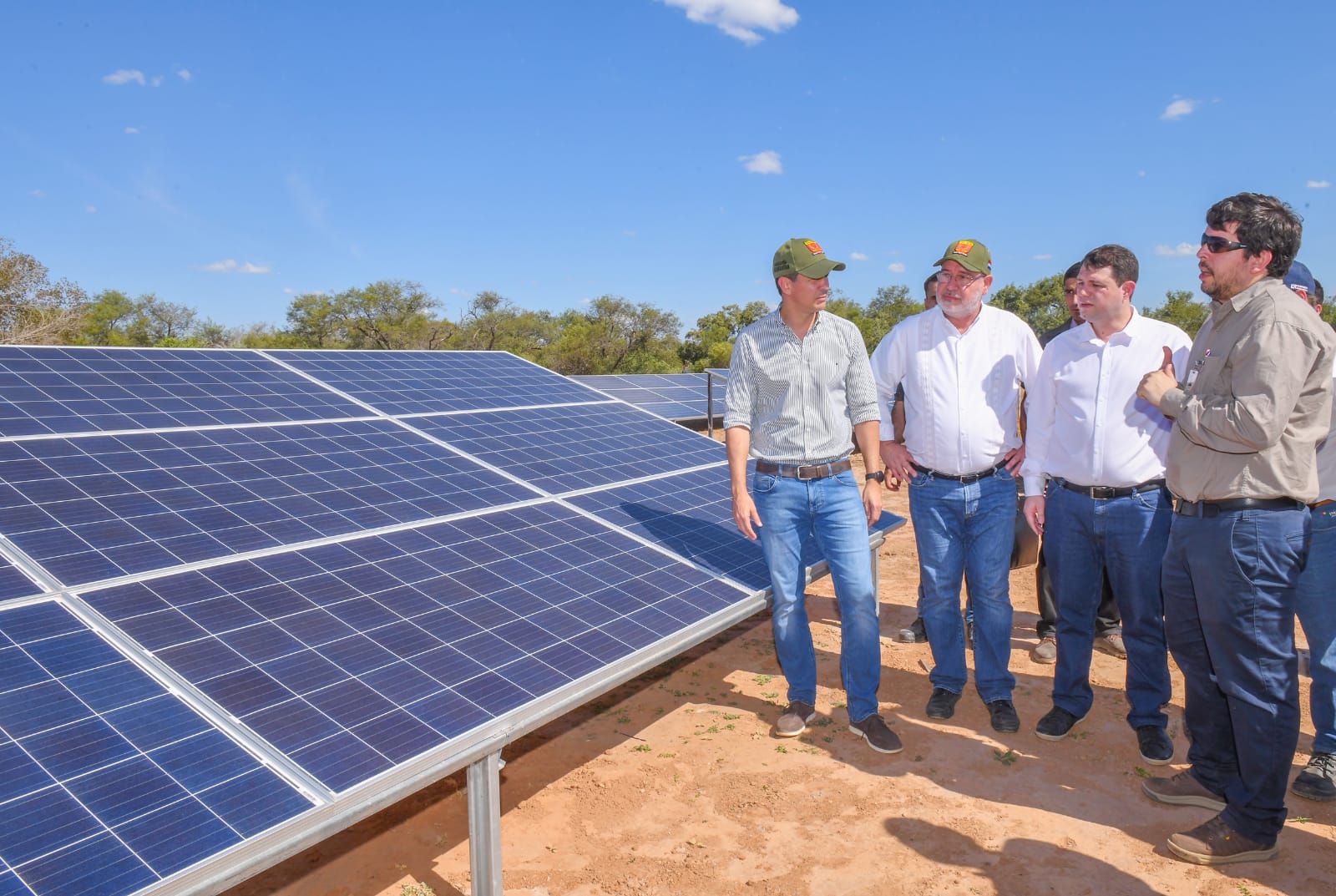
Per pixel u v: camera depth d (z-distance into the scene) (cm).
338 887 389
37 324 3553
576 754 518
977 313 503
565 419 816
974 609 532
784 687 617
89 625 331
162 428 547
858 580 497
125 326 7725
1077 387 480
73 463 465
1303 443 344
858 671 507
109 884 224
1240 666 364
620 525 567
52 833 236
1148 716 488
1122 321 468
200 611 357
